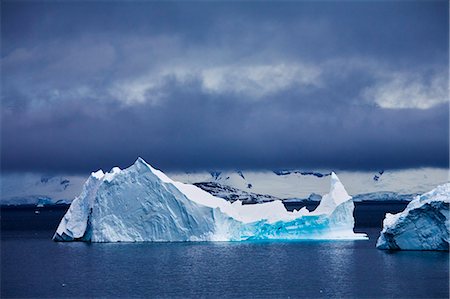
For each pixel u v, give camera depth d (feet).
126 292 241.76
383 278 255.50
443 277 251.80
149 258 314.55
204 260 311.47
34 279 269.85
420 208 289.94
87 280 264.93
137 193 346.95
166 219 348.38
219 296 233.14
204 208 350.84
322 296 230.27
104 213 351.46
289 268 289.53
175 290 243.60
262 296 232.12
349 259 311.27
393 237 308.81
